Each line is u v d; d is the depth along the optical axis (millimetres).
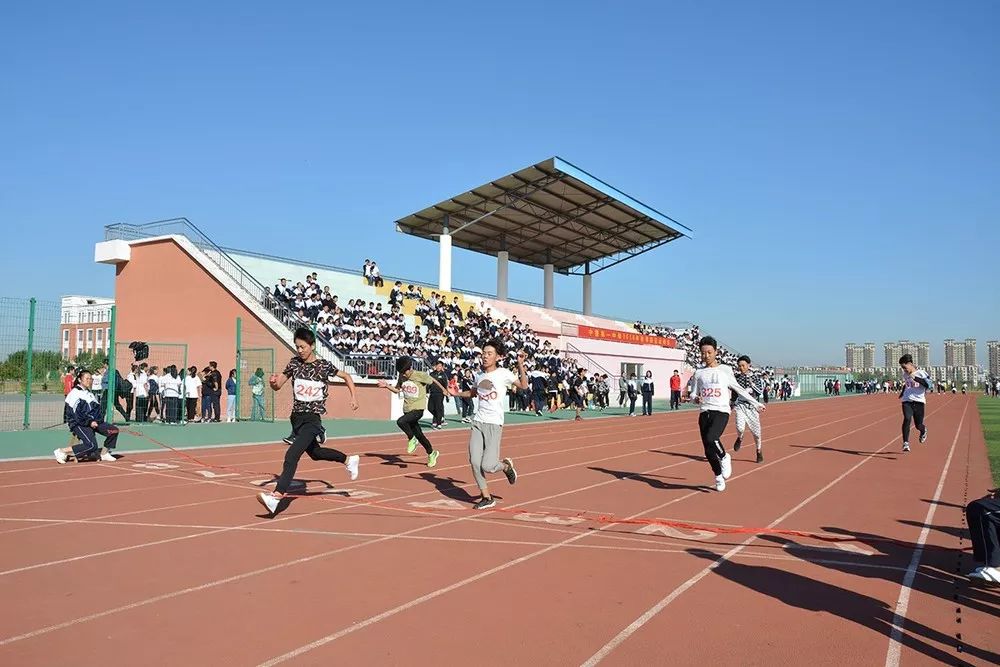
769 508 8391
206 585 5219
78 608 4703
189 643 4094
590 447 16078
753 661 3865
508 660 3859
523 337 37781
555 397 30438
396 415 23328
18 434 16562
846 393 95688
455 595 5000
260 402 22844
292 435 8227
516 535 6902
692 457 14062
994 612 4695
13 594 4996
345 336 26438
